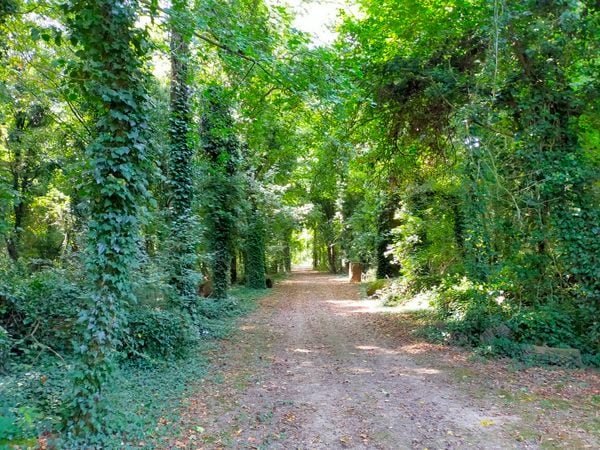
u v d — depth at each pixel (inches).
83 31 179.8
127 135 183.5
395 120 438.3
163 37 366.0
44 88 316.2
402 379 263.1
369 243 848.3
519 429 184.7
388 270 759.7
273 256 1082.1
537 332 318.7
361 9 391.2
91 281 187.2
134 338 278.2
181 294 388.8
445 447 168.4
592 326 309.4
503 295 358.9
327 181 537.3
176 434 178.5
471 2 356.5
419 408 211.9
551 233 332.2
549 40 314.7
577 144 335.3
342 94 290.2
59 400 195.9
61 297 301.7
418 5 361.1
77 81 193.5
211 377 264.2
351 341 381.1
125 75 184.2
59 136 466.6
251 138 475.5
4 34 262.4
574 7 293.9
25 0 259.9
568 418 196.5
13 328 276.5
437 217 534.0
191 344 341.1
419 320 450.0
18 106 447.8
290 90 284.7
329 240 1393.9
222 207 574.2
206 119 502.6
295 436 179.5
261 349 348.5
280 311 565.9
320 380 262.4
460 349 334.6
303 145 552.4
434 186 506.3
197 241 394.9
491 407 211.9
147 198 192.5
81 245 334.3
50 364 252.7
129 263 189.0
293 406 215.6
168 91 534.6
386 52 403.2
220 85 375.2
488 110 342.0
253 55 264.8
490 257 362.3
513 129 354.0
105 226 178.9
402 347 351.9
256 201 788.0
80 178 228.2
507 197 351.6
